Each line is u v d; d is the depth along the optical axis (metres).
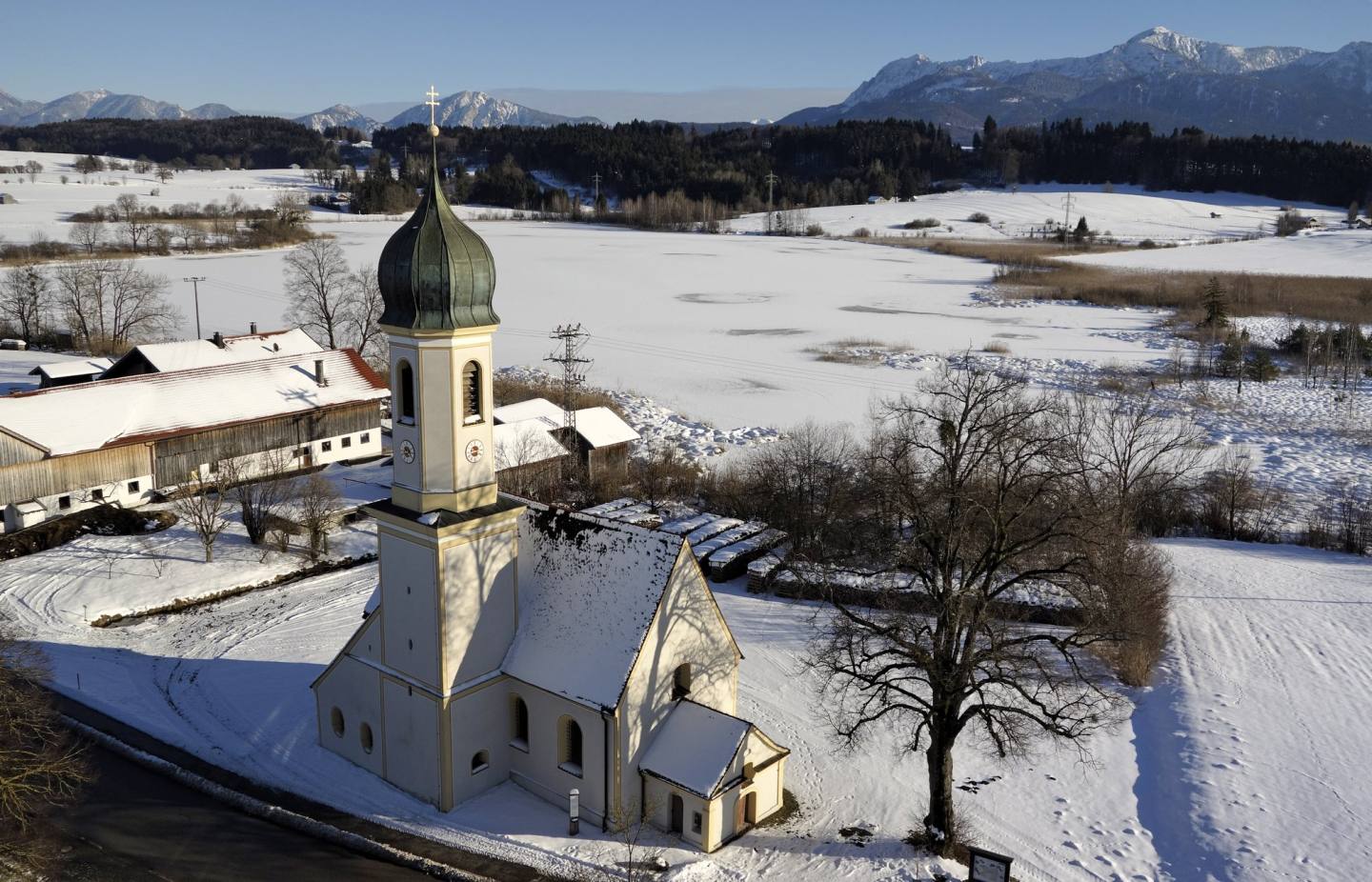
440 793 40.50
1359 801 40.75
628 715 38.38
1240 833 39.03
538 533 43.03
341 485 79.69
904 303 178.50
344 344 133.50
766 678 51.84
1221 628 56.91
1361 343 131.75
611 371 125.62
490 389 39.88
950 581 38.50
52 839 38.25
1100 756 45.38
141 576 62.72
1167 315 164.62
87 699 49.12
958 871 37.00
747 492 76.50
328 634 56.72
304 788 42.34
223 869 36.91
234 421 78.56
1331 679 50.88
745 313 166.88
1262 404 110.50
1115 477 70.94
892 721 47.81
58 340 131.62
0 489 67.44
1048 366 126.94
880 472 58.47
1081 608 50.12
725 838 38.78
